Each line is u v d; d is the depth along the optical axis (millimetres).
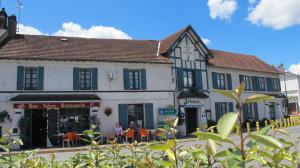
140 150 2963
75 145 20438
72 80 21734
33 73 21141
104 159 2967
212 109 27047
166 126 2604
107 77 22688
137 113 23391
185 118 25000
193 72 26656
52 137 20156
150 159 2355
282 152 1748
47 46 22828
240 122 1490
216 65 28188
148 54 25516
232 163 1478
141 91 23547
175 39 25766
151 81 24062
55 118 20500
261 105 31328
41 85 20938
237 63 31672
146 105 23516
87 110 21500
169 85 24641
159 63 24422
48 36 24422
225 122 1264
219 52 32781
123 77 23203
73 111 21078
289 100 45625
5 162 2828
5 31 23109
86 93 21938
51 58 21203
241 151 1492
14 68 20531
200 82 26750
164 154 2748
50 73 21297
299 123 32125
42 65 21172
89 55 22891
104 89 22453
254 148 1775
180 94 24984
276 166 1744
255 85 31906
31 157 3127
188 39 26656
